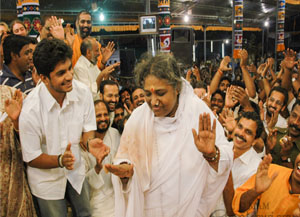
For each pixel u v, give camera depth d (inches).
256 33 698.8
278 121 116.5
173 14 481.1
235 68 350.0
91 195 85.3
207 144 47.8
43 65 55.5
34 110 60.1
